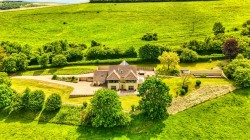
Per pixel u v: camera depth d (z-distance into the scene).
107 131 107.75
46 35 198.50
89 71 146.25
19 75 146.50
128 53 157.88
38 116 115.06
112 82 127.06
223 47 148.88
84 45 175.88
